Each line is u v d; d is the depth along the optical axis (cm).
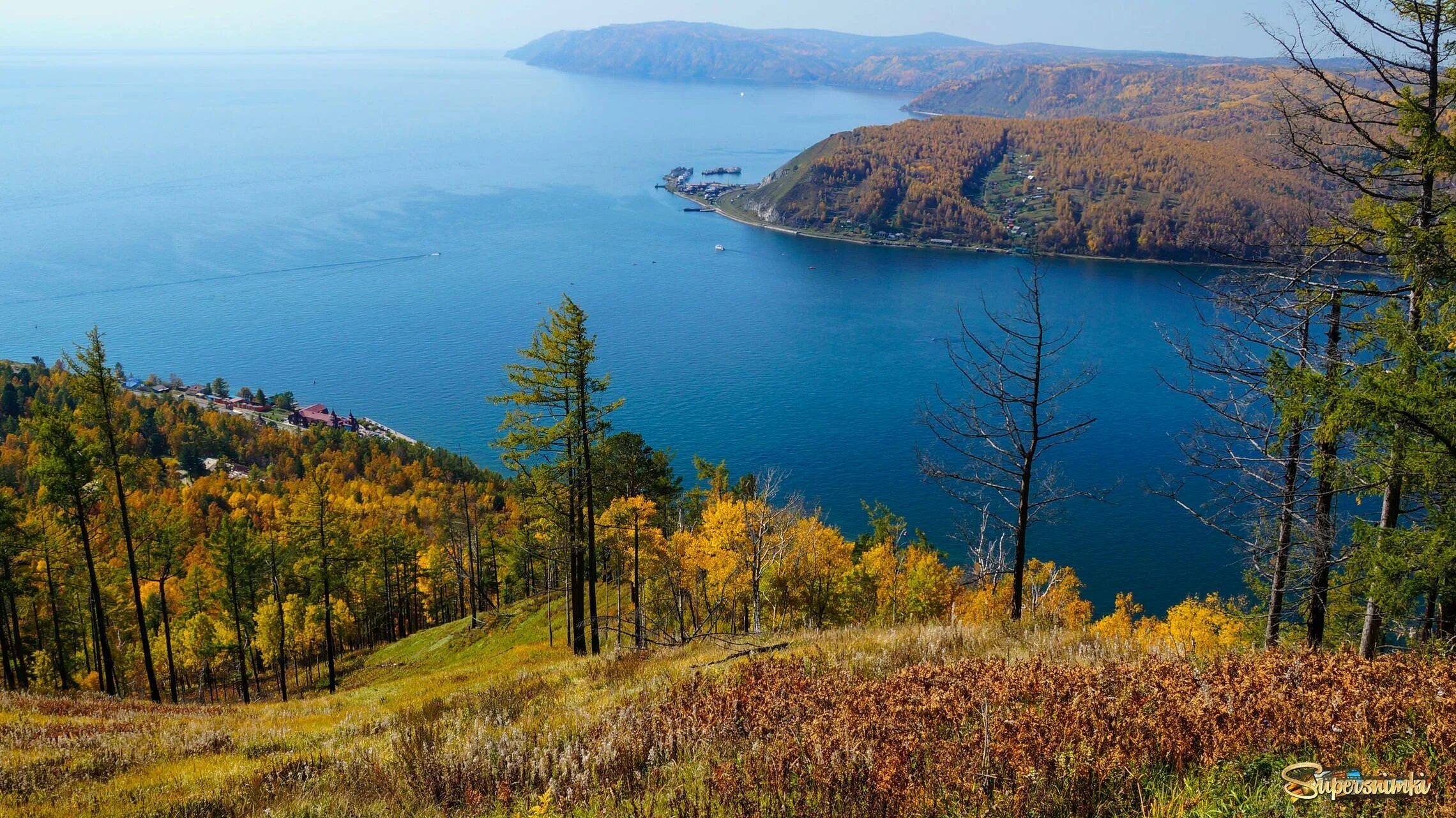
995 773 464
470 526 6612
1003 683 645
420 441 13362
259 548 4106
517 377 2242
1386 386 956
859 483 11194
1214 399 1380
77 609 4456
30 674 4156
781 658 1005
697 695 784
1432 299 991
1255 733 496
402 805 650
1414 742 488
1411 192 1041
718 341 18738
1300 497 1271
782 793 498
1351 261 1109
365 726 1166
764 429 13462
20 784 877
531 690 1271
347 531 4675
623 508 3023
